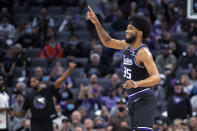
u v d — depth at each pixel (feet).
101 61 79.20
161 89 69.56
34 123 44.86
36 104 44.70
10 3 103.35
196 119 58.59
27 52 85.30
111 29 84.07
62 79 45.50
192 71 73.61
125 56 30.91
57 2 103.24
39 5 103.35
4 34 90.63
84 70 77.97
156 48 84.94
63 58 81.87
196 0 50.93
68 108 64.18
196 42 83.56
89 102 66.90
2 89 47.80
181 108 62.80
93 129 61.16
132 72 30.42
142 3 96.02
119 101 60.13
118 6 98.48
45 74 72.38
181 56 79.97
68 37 89.76
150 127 29.96
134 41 30.42
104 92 69.31
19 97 64.95
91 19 33.47
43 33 87.86
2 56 81.10
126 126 56.70
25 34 88.38
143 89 30.42
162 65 77.25
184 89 69.51
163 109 67.15
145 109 30.22
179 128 57.47
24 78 77.25
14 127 62.39
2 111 46.85
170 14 95.66
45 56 82.89
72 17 96.78
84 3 98.32
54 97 63.05
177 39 88.89
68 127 59.06
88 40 89.15
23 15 98.43
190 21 51.39
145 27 30.27
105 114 64.18
